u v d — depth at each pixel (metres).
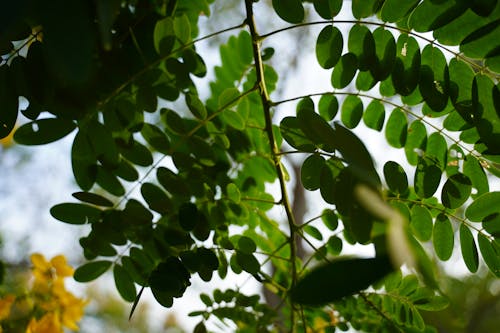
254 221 0.49
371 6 0.40
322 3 0.40
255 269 0.45
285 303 0.54
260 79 0.45
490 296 1.58
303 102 0.44
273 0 0.40
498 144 0.38
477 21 0.38
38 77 0.39
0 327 0.52
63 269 0.55
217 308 0.50
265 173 0.49
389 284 0.46
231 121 0.48
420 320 0.47
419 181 0.42
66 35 0.25
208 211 0.46
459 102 0.39
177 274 0.41
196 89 0.45
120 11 0.42
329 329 0.51
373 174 0.27
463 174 0.41
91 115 0.41
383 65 0.40
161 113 0.45
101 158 0.41
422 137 0.43
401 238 0.22
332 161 0.40
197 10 0.45
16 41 0.38
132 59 0.42
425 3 0.39
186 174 0.45
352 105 0.44
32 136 0.40
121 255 0.45
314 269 0.25
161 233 0.44
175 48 0.43
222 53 0.51
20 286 0.54
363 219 0.29
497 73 0.39
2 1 0.26
